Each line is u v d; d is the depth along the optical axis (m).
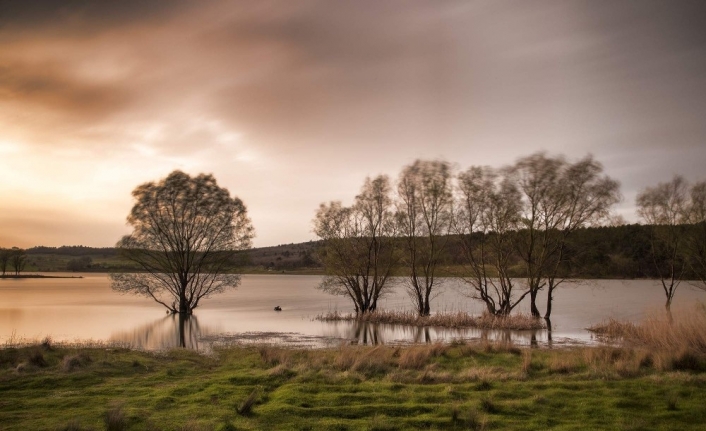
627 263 64.81
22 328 38.88
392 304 67.38
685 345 19.69
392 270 49.16
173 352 23.77
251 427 10.94
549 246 43.84
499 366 18.64
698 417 11.59
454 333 35.78
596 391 13.86
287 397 13.23
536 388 14.37
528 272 43.28
